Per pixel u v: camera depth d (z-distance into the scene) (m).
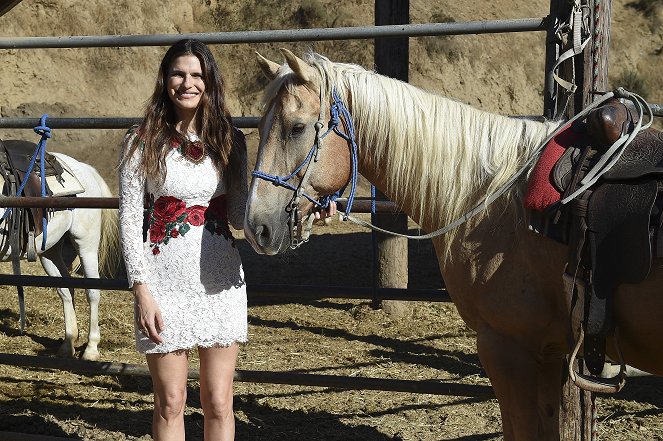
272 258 8.99
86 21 16.27
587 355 2.26
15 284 3.70
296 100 2.35
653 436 3.78
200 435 3.78
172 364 2.51
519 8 18.23
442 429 3.90
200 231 2.50
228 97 16.59
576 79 2.78
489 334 2.43
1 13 4.11
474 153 2.46
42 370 5.14
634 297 2.16
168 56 2.48
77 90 15.62
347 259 8.91
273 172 2.36
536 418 2.40
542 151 2.37
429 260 8.88
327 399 4.40
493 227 2.39
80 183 5.91
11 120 3.70
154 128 2.45
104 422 4.03
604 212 2.18
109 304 7.15
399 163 2.48
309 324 6.39
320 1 17.62
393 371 5.02
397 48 6.14
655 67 18.72
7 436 3.47
